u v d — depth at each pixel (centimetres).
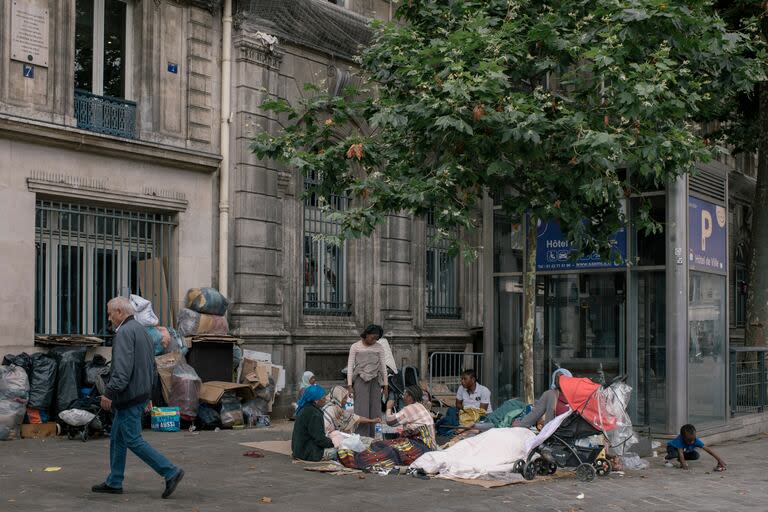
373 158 1234
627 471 1077
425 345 1988
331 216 1130
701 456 1248
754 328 1823
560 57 1130
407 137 1234
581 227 1192
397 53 1220
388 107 1130
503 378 1500
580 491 909
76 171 1369
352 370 1215
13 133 1282
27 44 1314
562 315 1441
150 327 1376
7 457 1027
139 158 1450
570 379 1011
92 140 1368
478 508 801
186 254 1524
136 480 878
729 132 1916
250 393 1474
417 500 830
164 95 1508
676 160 1103
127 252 1473
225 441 1229
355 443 1037
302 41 1719
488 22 1131
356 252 1858
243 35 1605
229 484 880
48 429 1230
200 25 1569
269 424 1488
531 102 1081
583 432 998
